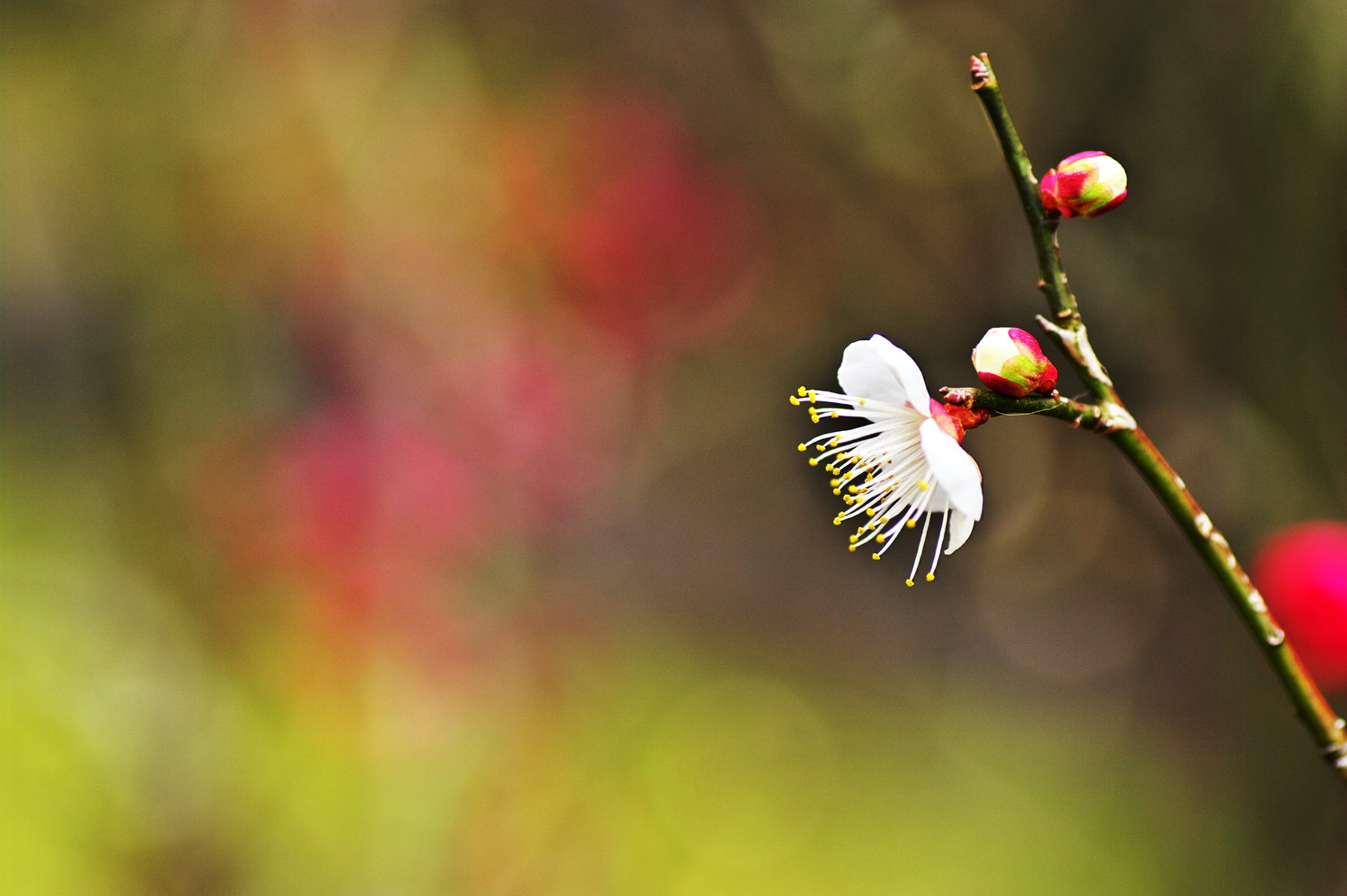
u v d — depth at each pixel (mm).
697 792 1611
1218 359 1236
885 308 1569
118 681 1314
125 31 1377
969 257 1460
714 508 2119
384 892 1287
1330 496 1156
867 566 2133
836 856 1552
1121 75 1297
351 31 1358
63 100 1439
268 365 1418
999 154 1397
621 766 1571
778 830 1571
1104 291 1257
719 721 1751
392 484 1443
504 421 1554
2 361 1667
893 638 2008
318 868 1287
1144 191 1263
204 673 1342
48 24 1386
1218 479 1239
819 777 1676
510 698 1493
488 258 1605
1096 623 1818
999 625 1946
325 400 1436
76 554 1458
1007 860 1529
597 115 1675
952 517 801
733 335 1874
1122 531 1748
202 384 1394
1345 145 1121
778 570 2105
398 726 1408
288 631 1396
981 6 1373
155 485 1384
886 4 1393
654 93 1673
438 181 1474
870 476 817
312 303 1401
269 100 1348
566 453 1659
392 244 1431
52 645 1398
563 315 1738
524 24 1607
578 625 1675
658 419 1992
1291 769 1315
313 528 1401
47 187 1522
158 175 1375
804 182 1640
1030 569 1906
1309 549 886
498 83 1594
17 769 1317
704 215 1733
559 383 1663
